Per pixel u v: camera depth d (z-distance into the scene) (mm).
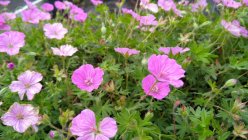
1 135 273
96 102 283
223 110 288
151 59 256
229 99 296
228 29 358
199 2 432
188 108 271
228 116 270
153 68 256
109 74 318
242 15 399
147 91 260
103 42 353
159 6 438
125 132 243
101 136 225
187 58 305
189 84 336
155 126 259
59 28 367
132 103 289
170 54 316
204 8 474
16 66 346
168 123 295
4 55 362
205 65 339
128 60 354
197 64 335
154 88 263
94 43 369
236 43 388
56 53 312
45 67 354
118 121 247
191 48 330
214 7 483
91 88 258
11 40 333
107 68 311
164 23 380
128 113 248
